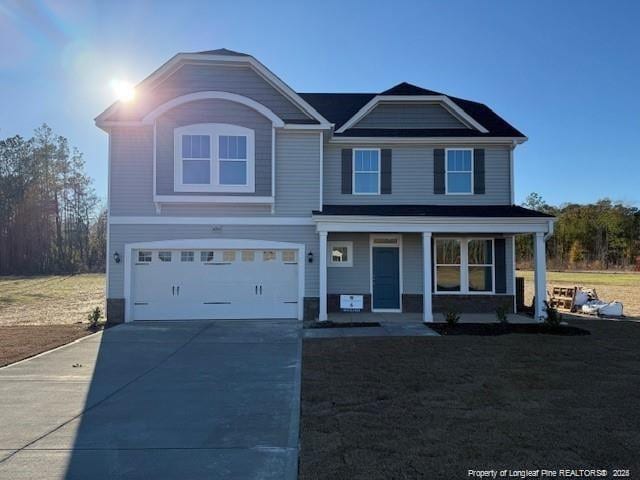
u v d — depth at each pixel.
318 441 4.75
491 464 4.18
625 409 5.67
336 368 7.95
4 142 47.47
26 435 5.07
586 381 6.98
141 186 14.02
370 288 15.83
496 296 15.87
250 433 5.11
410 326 12.71
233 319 14.15
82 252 51.88
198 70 14.40
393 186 15.71
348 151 15.71
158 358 9.05
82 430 5.23
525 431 4.96
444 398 6.16
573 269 45.97
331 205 15.45
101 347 10.15
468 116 15.87
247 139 13.89
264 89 14.52
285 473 4.13
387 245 16.00
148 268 14.09
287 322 13.63
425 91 16.53
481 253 16.02
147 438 4.98
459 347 9.72
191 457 4.48
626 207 51.47
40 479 4.02
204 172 13.84
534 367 7.90
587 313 16.06
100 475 4.10
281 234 14.29
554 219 13.38
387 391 6.51
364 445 4.62
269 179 13.94
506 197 15.72
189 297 14.14
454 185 15.78
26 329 12.61
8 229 47.34
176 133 13.73
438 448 4.53
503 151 15.86
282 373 7.84
